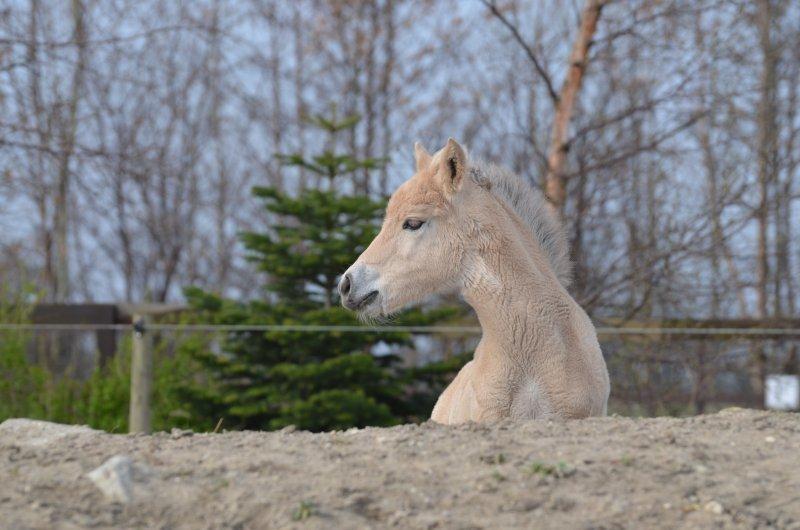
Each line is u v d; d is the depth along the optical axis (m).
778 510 4.05
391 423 12.54
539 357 6.26
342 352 12.80
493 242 6.46
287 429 5.50
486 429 5.23
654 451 4.71
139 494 4.14
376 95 26.58
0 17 15.95
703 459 4.62
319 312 12.41
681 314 17.70
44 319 14.33
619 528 3.88
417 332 13.58
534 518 3.96
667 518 3.97
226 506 4.06
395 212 6.70
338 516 3.96
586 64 15.44
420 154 7.01
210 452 4.80
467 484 4.29
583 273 15.95
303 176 25.27
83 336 15.62
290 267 12.90
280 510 4.00
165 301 27.75
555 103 15.66
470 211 6.54
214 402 12.43
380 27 26.78
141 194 26.59
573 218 16.62
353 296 6.60
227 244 29.88
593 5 15.30
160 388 12.98
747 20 15.95
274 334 12.19
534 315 6.30
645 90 19.89
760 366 16.81
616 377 16.81
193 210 28.88
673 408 16.97
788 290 19.94
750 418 5.58
